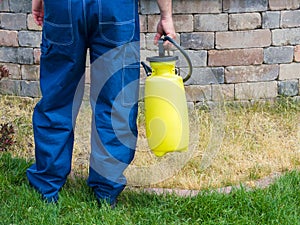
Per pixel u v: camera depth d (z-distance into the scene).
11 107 5.61
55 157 3.71
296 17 5.48
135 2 3.48
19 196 3.80
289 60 5.57
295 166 4.48
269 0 5.38
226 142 4.90
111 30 3.42
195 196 3.84
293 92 5.66
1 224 3.51
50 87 3.60
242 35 5.43
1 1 5.66
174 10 5.31
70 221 3.54
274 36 5.48
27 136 5.02
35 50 5.67
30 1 5.54
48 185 3.81
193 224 3.58
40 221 3.52
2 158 4.33
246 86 5.56
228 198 3.79
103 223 3.51
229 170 4.43
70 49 3.47
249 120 5.30
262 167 4.45
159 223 3.57
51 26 3.42
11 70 5.78
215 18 5.36
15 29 5.68
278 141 4.95
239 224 3.55
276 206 3.70
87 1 3.35
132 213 3.71
